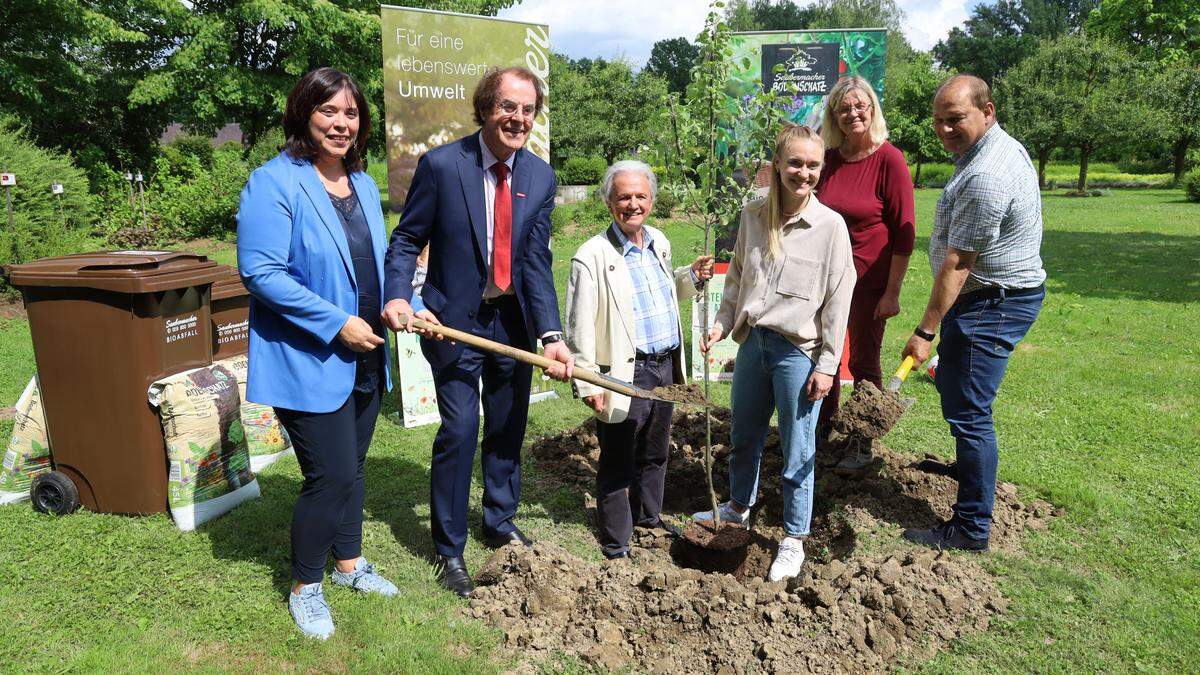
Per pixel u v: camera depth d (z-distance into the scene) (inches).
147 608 125.4
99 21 762.8
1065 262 552.7
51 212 465.7
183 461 152.4
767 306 136.9
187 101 832.3
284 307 109.6
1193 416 224.8
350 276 117.0
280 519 158.2
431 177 127.6
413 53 204.7
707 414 145.3
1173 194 1286.9
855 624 119.0
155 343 152.3
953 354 142.5
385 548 148.0
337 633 119.7
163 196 762.2
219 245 695.7
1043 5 3400.6
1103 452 196.1
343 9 876.0
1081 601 129.8
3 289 400.5
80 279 146.6
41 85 773.3
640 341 140.9
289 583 133.7
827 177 172.2
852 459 180.1
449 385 132.2
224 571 137.0
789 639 116.6
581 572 132.5
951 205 139.2
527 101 124.0
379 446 203.8
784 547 144.4
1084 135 1311.5
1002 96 1451.8
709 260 158.7
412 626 121.0
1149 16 1368.1
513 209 131.2
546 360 122.3
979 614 125.4
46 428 160.9
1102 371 274.2
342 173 122.4
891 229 169.5
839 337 134.3
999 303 137.5
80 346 151.3
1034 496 170.6
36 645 115.3
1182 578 135.9
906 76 1875.0
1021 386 256.4
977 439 142.0
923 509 162.2
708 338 150.7
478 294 131.7
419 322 119.6
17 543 144.8
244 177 783.7
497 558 133.4
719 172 182.2
